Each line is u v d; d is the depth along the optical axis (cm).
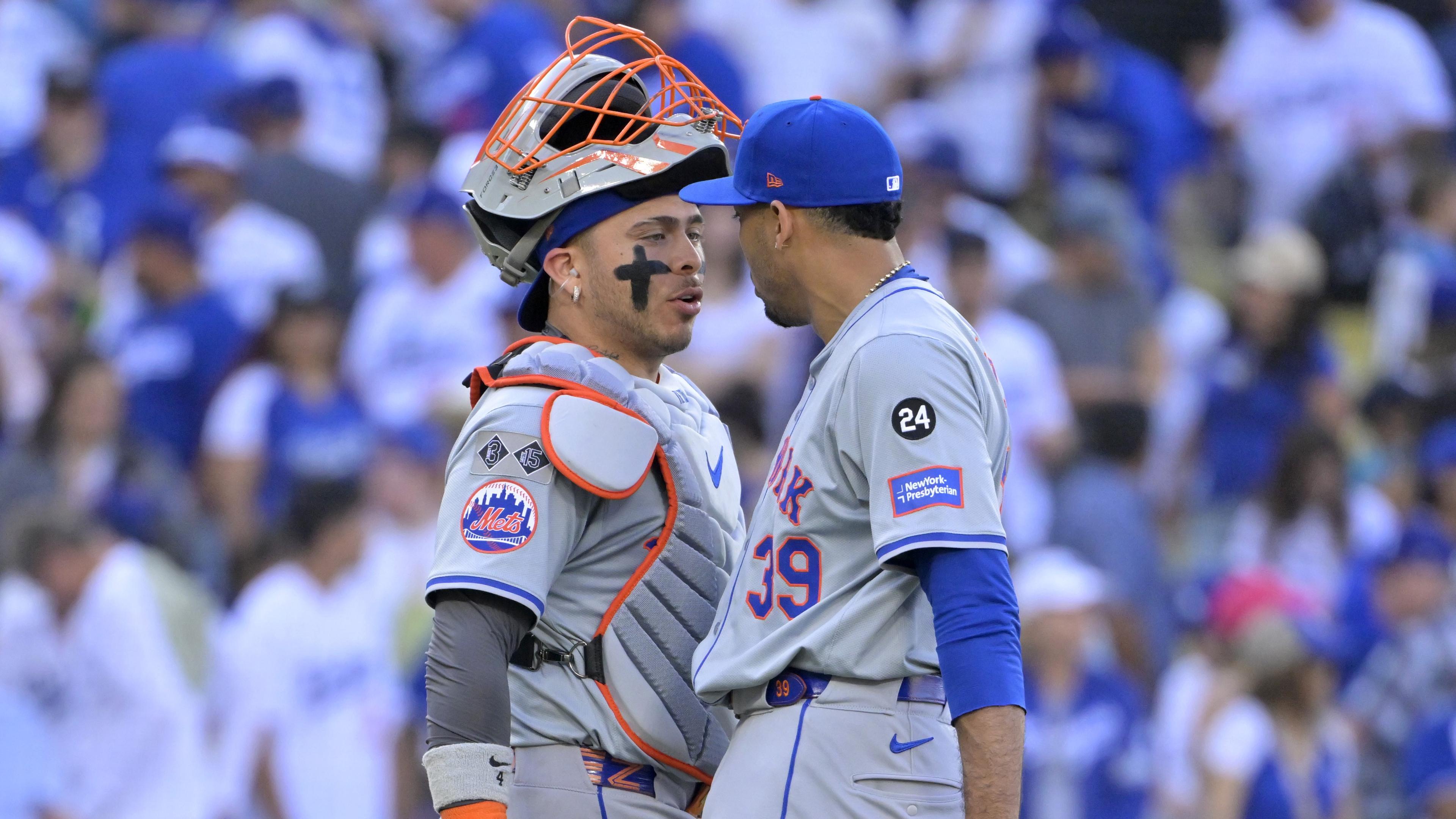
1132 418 2409
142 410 2516
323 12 3353
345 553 2097
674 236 956
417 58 3406
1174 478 2697
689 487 945
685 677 937
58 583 1958
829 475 876
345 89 3167
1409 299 3127
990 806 812
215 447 2416
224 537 2372
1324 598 2412
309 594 2080
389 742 2075
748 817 871
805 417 891
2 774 1844
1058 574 2048
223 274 2652
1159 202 3241
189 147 2689
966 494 836
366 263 2702
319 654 2069
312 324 2412
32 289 2733
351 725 2067
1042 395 2459
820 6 3309
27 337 2603
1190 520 2681
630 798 929
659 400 957
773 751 874
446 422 2433
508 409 911
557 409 903
